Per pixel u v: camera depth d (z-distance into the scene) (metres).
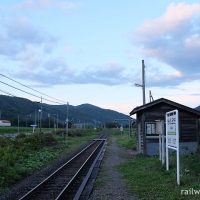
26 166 22.42
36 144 37.81
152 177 16.41
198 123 28.38
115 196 12.97
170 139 16.56
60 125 157.38
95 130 134.25
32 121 159.50
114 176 18.16
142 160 24.62
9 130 100.50
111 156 30.53
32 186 16.05
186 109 28.12
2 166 18.06
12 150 28.30
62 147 43.25
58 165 24.97
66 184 16.42
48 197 13.39
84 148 42.81
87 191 14.02
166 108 28.53
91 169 20.94
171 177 15.79
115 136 90.50
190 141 28.12
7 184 16.27
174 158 21.89
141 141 30.30
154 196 12.33
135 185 14.79
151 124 28.58
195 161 18.31
